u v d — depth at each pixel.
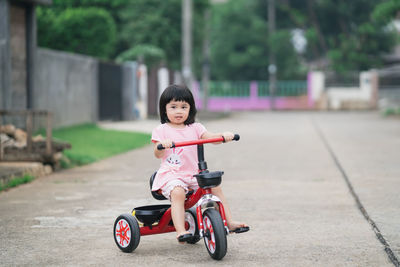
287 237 6.14
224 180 9.98
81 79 19.84
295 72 51.72
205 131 5.57
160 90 28.91
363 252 5.54
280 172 10.88
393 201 8.01
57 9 26.84
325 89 44.72
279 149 14.78
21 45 13.09
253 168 11.44
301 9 51.47
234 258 5.38
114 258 5.42
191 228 5.77
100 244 5.92
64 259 5.39
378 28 47.00
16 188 9.20
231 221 5.39
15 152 10.73
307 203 7.96
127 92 24.33
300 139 17.53
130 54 29.77
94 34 23.30
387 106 43.06
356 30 48.69
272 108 44.91
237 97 45.72
